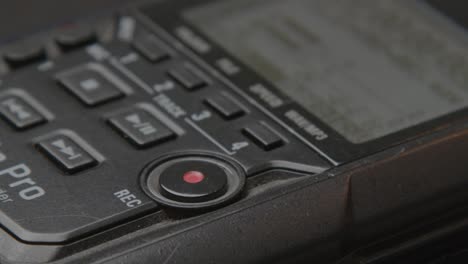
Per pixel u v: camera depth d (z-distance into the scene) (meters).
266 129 0.22
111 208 0.20
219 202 0.20
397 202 0.21
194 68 0.24
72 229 0.19
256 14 0.26
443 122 0.22
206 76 0.23
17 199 0.20
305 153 0.21
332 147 0.21
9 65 0.24
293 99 0.23
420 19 0.26
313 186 0.20
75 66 0.24
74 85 0.23
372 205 0.21
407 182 0.21
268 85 0.23
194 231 0.19
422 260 0.21
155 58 0.24
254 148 0.21
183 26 0.25
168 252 0.19
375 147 0.21
